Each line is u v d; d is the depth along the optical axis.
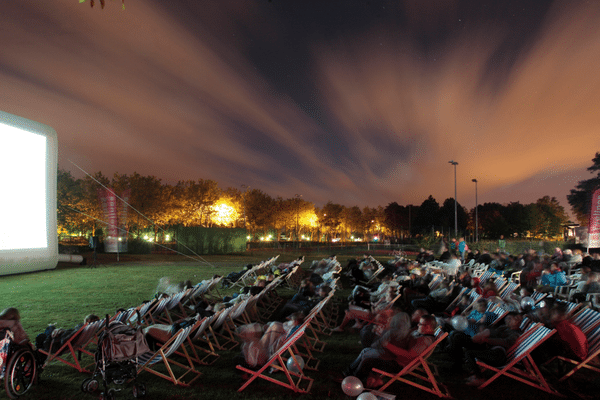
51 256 19.42
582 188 45.69
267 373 5.30
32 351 4.68
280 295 12.32
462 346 5.44
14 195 17.22
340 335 7.60
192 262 24.81
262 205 56.75
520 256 15.76
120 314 6.03
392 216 88.56
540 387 4.75
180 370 5.45
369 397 4.20
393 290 8.34
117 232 33.84
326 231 79.69
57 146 20.31
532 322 5.88
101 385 4.82
